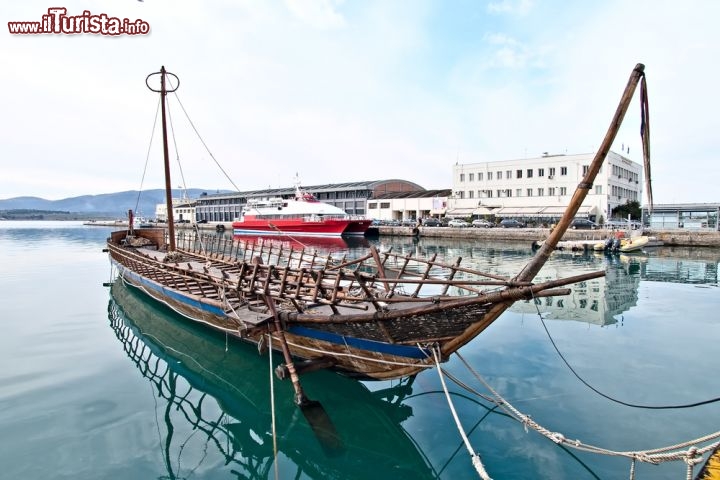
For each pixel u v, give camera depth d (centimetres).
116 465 661
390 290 1048
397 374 851
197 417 830
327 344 903
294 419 836
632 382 945
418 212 7269
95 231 8400
